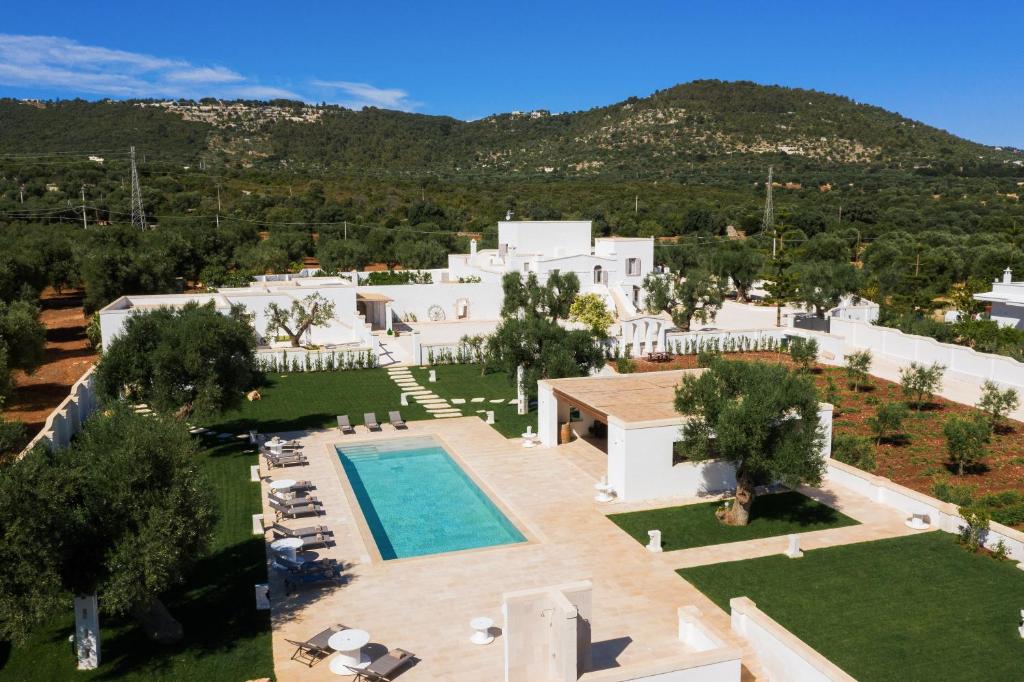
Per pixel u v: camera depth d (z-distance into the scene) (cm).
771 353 4316
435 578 1678
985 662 1326
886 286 5797
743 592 1598
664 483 2178
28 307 3123
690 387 2003
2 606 1129
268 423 2969
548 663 1241
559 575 1691
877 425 2662
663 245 7194
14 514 1138
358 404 3266
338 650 1260
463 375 3834
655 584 1641
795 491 2225
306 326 4150
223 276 5922
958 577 1661
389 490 2330
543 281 5216
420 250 7519
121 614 1512
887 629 1438
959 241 7269
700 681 1208
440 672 1295
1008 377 3341
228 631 1448
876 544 1841
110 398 2375
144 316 2481
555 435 2686
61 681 1280
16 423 1734
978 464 2458
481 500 2234
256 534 1897
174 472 1352
